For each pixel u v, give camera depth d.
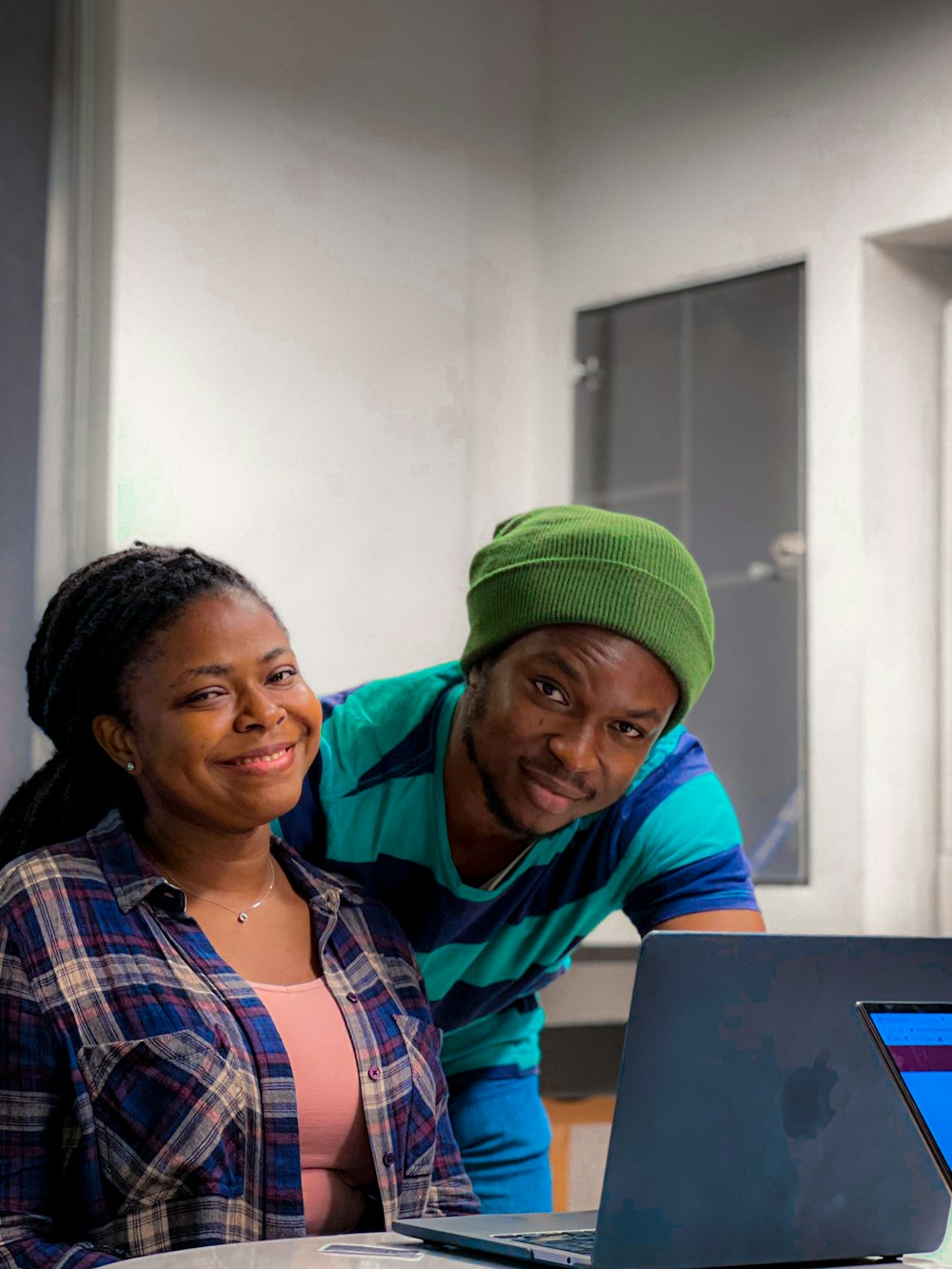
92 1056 1.28
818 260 2.73
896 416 2.69
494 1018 1.99
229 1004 1.35
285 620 2.87
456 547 3.08
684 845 1.72
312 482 2.91
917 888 2.67
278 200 2.89
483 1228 1.20
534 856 1.69
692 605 1.56
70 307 2.74
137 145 2.73
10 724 2.67
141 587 1.44
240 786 1.39
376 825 1.69
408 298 3.04
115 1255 1.22
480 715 1.60
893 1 2.64
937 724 2.71
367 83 3.00
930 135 2.58
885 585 2.67
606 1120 2.74
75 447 2.73
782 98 2.80
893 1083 1.20
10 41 2.74
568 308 3.14
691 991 1.11
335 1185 1.38
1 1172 1.26
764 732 2.78
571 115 3.15
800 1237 1.17
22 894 1.34
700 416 2.91
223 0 2.83
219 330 2.81
